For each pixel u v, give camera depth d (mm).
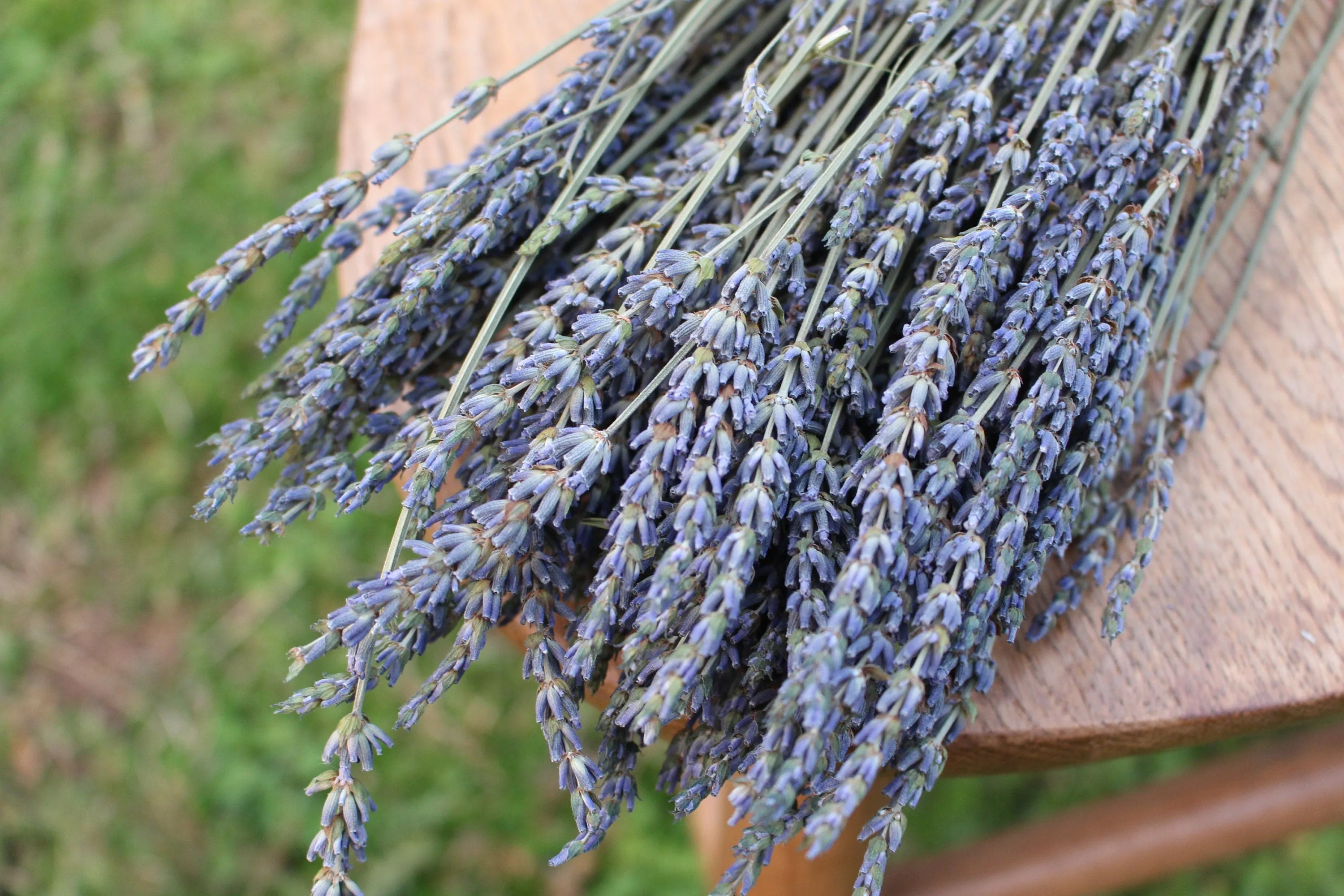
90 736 1078
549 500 534
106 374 1197
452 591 546
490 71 688
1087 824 759
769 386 546
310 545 1125
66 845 1038
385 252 577
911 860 774
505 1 694
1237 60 591
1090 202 570
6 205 1273
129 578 1137
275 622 1106
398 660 546
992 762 606
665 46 595
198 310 567
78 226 1260
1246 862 1007
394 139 579
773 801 512
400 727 538
